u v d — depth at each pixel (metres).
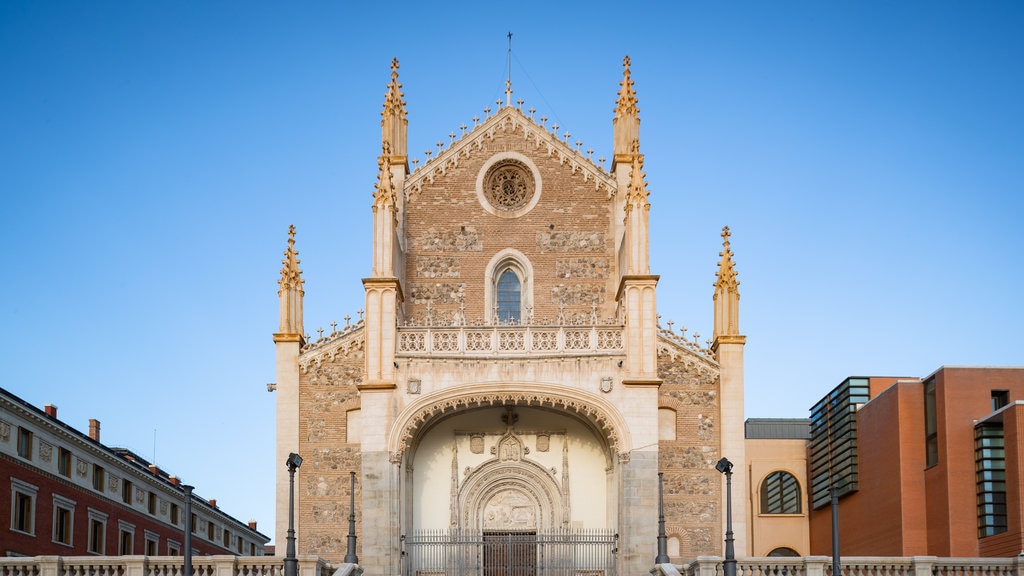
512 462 51.00
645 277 48.25
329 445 50.72
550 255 54.31
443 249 54.25
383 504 46.25
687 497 50.31
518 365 47.66
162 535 80.69
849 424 60.19
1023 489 45.75
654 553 45.81
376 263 48.59
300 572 36.19
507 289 54.41
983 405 50.47
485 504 50.97
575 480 50.94
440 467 51.03
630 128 55.28
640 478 46.47
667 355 51.72
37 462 60.59
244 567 35.72
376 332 47.84
